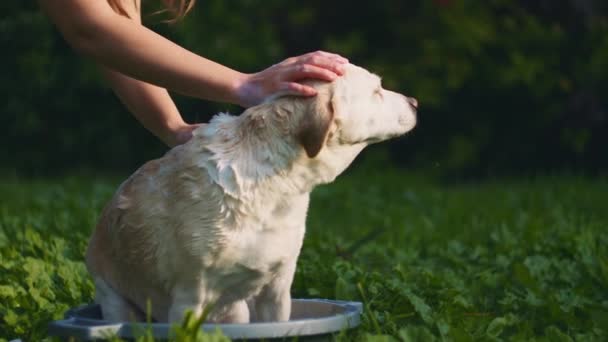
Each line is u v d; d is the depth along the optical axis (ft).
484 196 35.99
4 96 47.85
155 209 13.46
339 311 14.60
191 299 13.52
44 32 46.78
